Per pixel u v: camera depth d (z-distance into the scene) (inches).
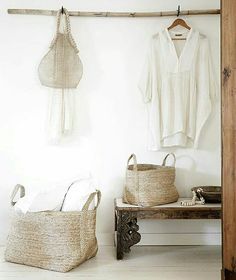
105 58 129.3
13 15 127.6
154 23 129.5
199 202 115.8
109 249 122.3
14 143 128.0
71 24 128.5
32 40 128.3
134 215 110.5
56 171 128.6
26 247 105.3
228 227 81.0
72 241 101.9
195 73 124.9
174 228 129.1
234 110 79.2
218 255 116.1
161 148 129.3
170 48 124.1
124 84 129.3
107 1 129.3
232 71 79.6
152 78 125.3
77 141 129.3
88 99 129.3
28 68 128.1
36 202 104.2
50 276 97.2
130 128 129.6
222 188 82.6
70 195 108.4
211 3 129.0
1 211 127.4
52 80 122.5
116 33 129.3
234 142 79.2
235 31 78.8
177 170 129.4
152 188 114.0
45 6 128.5
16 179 128.1
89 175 123.9
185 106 124.0
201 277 96.5
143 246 126.8
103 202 129.1
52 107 125.0
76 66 124.0
